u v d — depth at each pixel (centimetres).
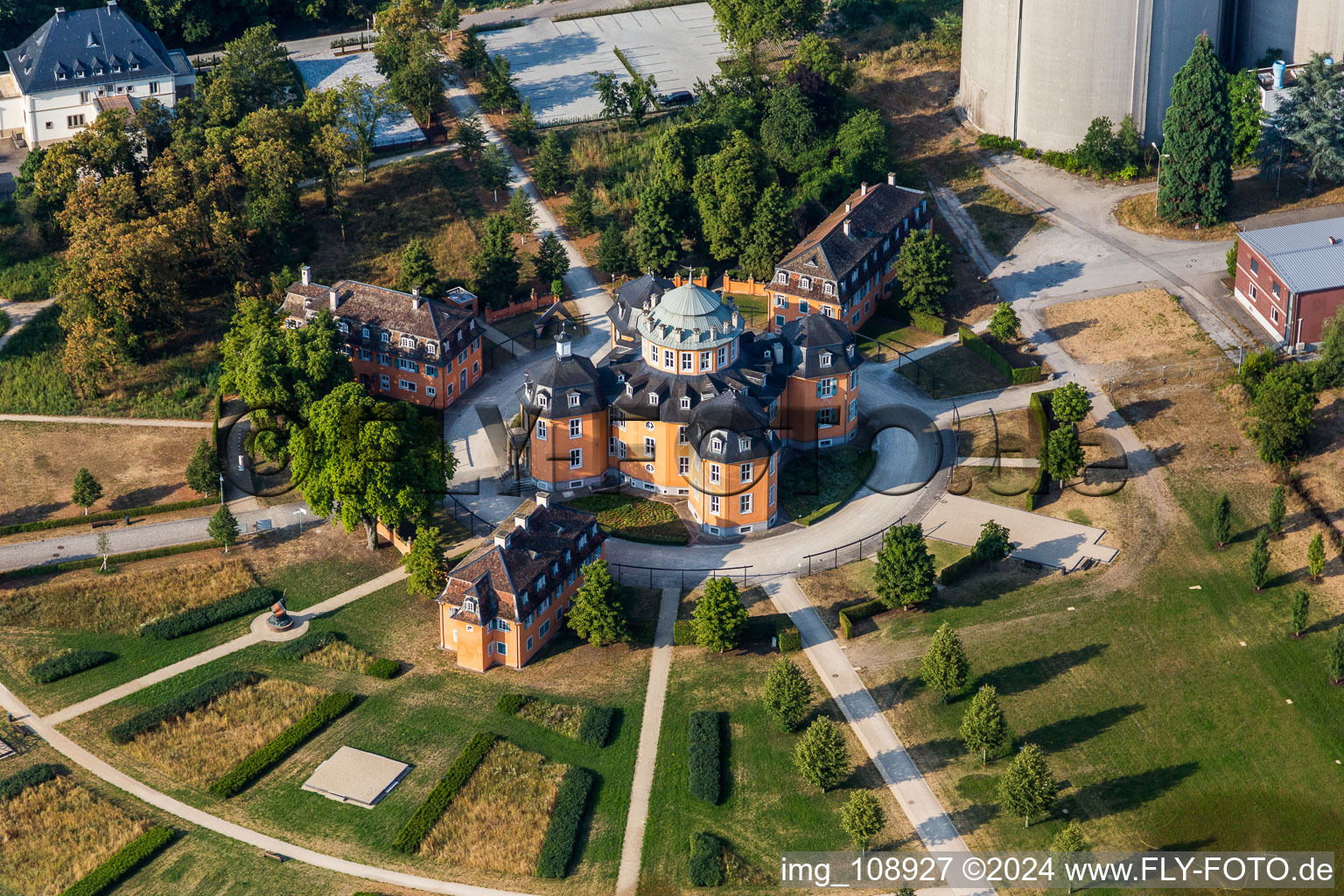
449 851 12069
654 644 14312
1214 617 14225
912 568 14238
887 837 12044
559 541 14475
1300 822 12019
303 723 13388
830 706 13388
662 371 16300
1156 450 16625
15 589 15200
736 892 11612
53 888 11862
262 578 15450
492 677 13975
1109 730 12975
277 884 11806
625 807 12462
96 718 13650
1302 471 16000
